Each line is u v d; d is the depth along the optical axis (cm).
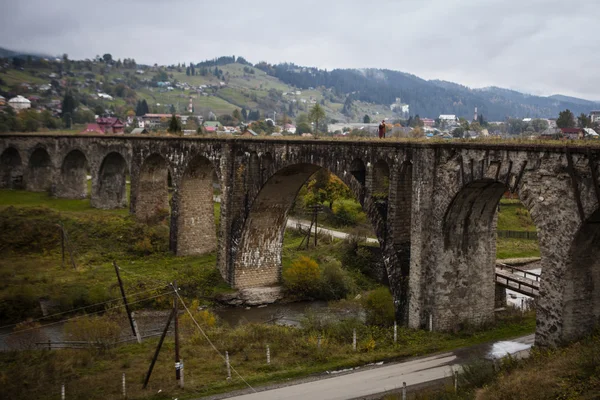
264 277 4447
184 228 4841
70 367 2723
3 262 4491
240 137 4203
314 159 3525
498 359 2438
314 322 3338
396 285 3044
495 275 3269
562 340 2184
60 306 3791
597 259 2198
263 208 4200
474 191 2712
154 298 4003
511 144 2377
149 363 2780
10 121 12081
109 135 5756
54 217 5350
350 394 2278
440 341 2777
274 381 2483
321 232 6003
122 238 5009
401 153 2933
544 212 2234
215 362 2764
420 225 2858
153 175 5403
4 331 3531
